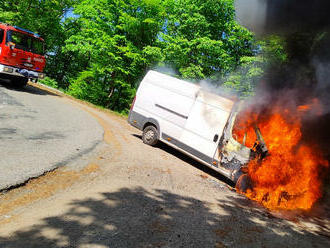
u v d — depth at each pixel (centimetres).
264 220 448
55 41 2633
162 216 355
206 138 671
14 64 1029
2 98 838
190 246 295
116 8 1741
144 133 818
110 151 602
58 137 591
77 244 249
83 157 511
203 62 1506
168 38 1532
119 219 316
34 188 348
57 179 391
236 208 473
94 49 1728
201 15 1447
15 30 1026
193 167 717
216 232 349
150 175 516
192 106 717
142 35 1795
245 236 361
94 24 1762
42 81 1994
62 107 1020
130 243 271
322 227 498
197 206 427
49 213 296
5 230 249
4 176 346
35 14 2130
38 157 443
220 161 640
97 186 401
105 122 1009
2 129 538
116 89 2050
